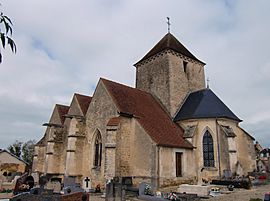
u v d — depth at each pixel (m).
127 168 23.83
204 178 25.94
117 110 24.80
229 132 26.19
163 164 22.73
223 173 25.34
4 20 4.14
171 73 33.84
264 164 46.72
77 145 27.98
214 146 26.77
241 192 19.59
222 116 27.36
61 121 35.22
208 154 27.02
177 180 23.61
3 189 29.38
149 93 35.06
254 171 28.73
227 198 17.11
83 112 30.19
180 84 34.47
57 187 23.45
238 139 29.09
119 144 23.62
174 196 17.09
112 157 22.61
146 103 30.53
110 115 25.70
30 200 17.06
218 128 27.12
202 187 19.70
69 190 19.31
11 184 30.88
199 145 27.17
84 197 16.75
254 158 29.48
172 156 23.91
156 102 33.34
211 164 26.58
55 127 32.66
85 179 25.30
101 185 24.50
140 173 23.30
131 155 24.47
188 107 31.36
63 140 32.72
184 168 24.69
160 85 34.59
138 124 24.84
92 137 27.62
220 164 25.98
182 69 35.66
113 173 22.20
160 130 25.70
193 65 37.47
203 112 28.48
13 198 17.67
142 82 38.06
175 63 34.97
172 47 36.03
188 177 24.84
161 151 22.91
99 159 26.09
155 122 26.91
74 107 32.31
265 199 14.48
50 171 30.75
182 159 25.02
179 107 33.06
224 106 29.73
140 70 39.06
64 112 37.06
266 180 25.31
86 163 27.42
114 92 27.38
